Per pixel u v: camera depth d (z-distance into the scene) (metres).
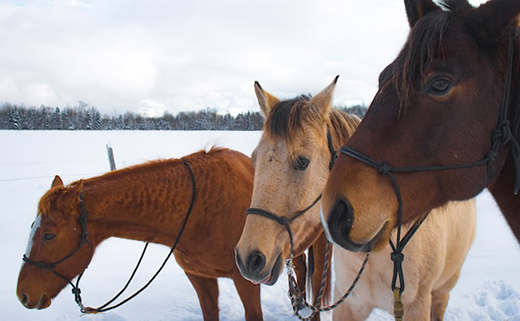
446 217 2.54
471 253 6.18
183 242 3.49
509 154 1.43
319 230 2.65
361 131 1.40
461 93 1.28
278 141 2.33
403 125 1.33
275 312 4.62
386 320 4.18
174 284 5.39
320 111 2.43
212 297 3.81
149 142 30.36
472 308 4.33
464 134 1.30
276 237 2.34
